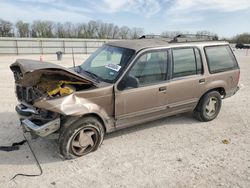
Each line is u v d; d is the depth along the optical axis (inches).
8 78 423.5
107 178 133.4
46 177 133.1
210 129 201.6
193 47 194.1
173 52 181.8
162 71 176.4
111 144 171.2
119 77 158.1
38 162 147.2
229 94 226.7
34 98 145.5
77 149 151.9
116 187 126.3
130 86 160.6
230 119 225.3
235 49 1989.4
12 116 216.8
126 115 165.9
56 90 140.7
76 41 1556.3
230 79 220.8
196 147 170.4
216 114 221.9
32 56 1245.7
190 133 192.9
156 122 212.7
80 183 128.7
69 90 144.1
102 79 164.7
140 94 166.7
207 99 208.1
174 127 203.5
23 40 1400.1
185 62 189.0
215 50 209.5
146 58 168.6
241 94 319.6
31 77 140.5
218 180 133.9
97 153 158.7
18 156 152.9
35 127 138.9
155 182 131.0
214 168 145.3
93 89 149.1
